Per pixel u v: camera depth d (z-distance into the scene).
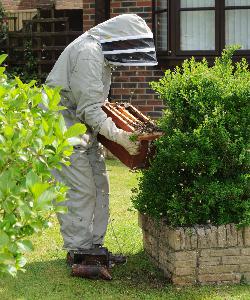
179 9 11.93
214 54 11.87
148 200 5.85
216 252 5.47
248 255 5.51
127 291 5.43
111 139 5.55
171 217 5.56
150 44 5.73
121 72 12.40
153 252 6.05
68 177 5.81
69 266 6.04
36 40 16.33
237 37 11.95
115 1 12.31
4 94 3.45
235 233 5.48
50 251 6.48
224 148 5.41
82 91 5.65
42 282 5.64
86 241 5.89
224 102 5.54
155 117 12.34
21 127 3.18
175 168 5.62
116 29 5.70
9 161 2.97
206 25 12.00
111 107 5.94
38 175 3.01
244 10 11.89
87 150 5.89
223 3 11.82
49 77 5.96
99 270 5.70
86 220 5.87
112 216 7.71
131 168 5.68
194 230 5.43
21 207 2.74
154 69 12.30
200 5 11.93
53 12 16.48
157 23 12.27
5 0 20.48
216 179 5.52
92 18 12.76
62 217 5.88
